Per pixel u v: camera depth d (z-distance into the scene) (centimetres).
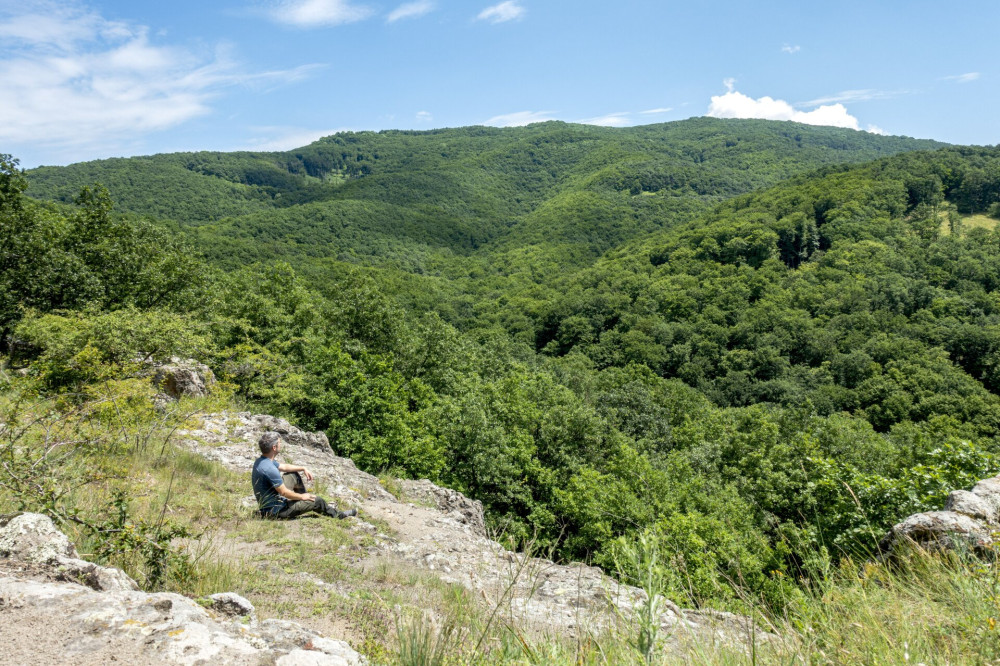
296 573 475
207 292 2284
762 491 1471
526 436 2400
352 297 2981
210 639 219
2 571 259
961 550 391
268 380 1762
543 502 2264
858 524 641
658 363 7725
